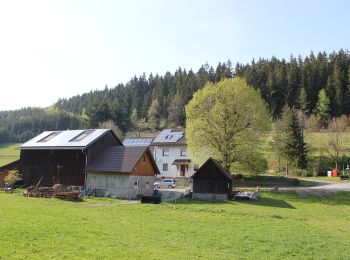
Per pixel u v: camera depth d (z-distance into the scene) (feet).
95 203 132.87
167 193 183.73
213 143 196.95
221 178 165.48
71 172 179.52
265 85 525.75
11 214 78.38
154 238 65.98
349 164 303.07
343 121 395.75
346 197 165.37
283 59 624.18
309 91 500.33
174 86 648.79
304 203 154.20
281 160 307.99
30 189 155.43
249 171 195.72
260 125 194.70
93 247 53.31
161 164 276.62
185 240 66.49
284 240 72.43
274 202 156.15
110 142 189.16
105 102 416.46
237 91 196.54
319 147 322.55
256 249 63.26
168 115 558.56
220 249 61.52
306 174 272.51
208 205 139.33
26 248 49.90
